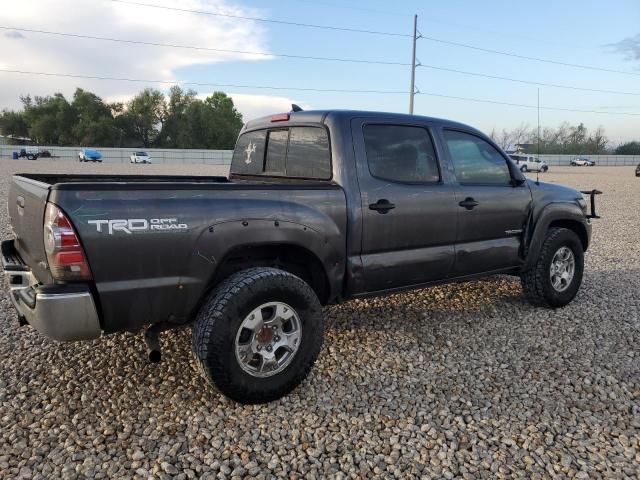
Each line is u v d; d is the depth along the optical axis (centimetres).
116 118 8975
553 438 300
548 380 373
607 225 1175
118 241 282
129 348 412
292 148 422
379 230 389
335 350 419
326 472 267
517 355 416
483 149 473
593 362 405
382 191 390
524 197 492
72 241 271
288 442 293
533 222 500
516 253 494
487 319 498
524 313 517
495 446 291
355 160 383
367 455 282
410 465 274
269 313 328
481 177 468
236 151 507
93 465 268
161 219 294
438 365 395
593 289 611
